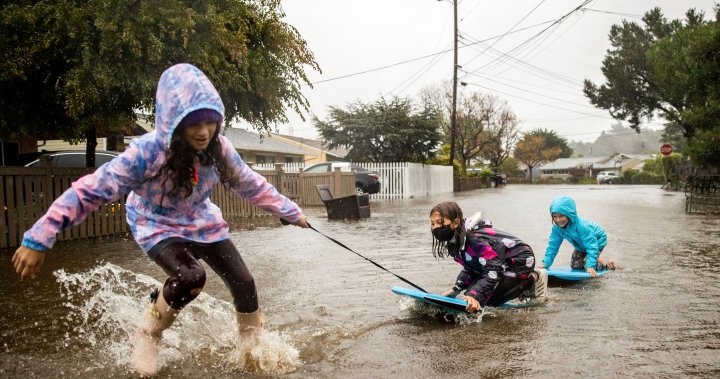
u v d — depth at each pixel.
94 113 8.99
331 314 4.00
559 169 98.62
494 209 15.05
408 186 22.98
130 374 2.76
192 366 2.87
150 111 9.02
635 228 9.90
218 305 4.18
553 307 4.17
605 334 3.43
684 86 23.55
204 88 2.48
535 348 3.16
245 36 9.37
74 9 7.47
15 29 7.55
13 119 8.96
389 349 3.18
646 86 29.95
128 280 5.21
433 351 3.13
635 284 5.01
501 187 44.53
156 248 2.70
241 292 2.97
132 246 7.64
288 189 17.22
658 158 66.81
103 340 3.37
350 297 4.56
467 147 47.31
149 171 2.57
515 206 16.44
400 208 16.12
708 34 18.36
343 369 2.84
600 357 3.00
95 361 2.97
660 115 29.98
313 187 16.92
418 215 13.40
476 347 3.20
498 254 3.93
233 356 3.01
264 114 10.77
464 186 34.59
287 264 6.24
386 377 2.72
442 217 4.01
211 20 8.30
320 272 5.73
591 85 32.00
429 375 2.76
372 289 4.88
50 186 8.21
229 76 9.06
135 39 7.63
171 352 3.08
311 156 42.25
